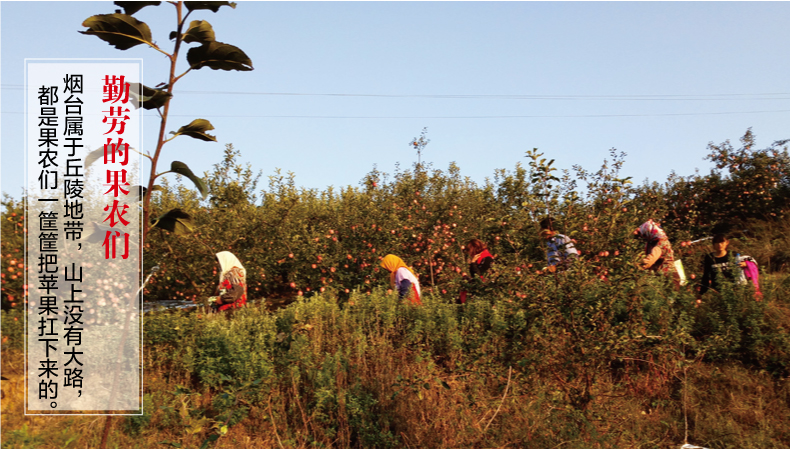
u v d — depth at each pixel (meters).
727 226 8.72
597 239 5.16
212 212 7.50
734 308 4.77
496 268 4.83
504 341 4.45
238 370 4.11
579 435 3.37
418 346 4.49
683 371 4.34
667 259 5.38
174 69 2.43
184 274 6.95
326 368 4.13
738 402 4.00
